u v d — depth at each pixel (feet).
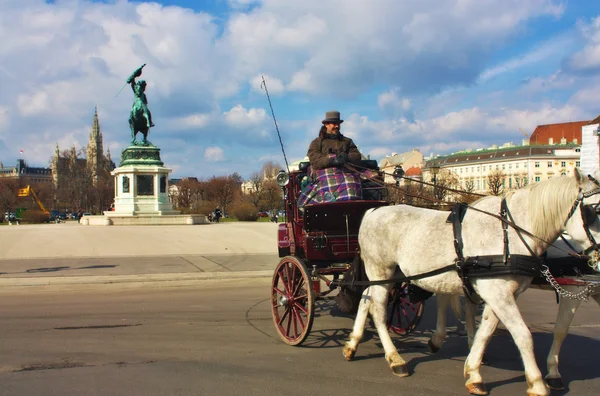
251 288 42.57
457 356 21.97
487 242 16.62
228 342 24.26
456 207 18.25
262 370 19.81
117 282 44.96
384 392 17.35
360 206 23.21
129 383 18.21
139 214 123.65
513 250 16.26
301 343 23.27
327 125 26.94
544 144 336.08
